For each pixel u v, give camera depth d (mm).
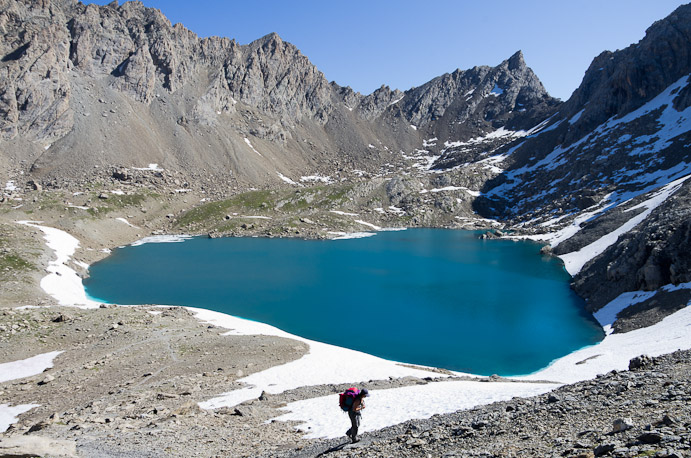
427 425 23109
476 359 67312
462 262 145625
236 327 75750
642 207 129250
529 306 95188
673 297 71562
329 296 105938
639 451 10477
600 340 72438
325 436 26328
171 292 110438
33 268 107875
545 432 15695
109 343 62719
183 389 44000
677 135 199750
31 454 17859
